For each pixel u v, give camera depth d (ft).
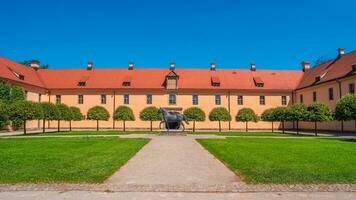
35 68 190.08
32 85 162.20
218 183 31.17
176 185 30.19
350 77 128.26
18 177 32.89
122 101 178.29
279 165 40.73
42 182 30.91
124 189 28.63
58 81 182.80
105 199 25.48
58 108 131.64
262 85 181.78
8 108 109.40
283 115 132.57
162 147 65.26
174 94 178.09
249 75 188.75
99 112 158.10
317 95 157.58
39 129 166.09
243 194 27.04
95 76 185.68
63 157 48.19
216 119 155.74
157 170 38.37
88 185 29.89
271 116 146.92
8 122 126.93
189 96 178.29
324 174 34.58
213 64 192.13
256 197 26.09
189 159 47.78
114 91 178.09
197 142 77.71
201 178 33.65
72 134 111.55
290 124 181.37
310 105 112.47
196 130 166.61
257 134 117.39
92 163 42.34
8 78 141.18
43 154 51.78
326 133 129.80
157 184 30.66
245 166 39.96
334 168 38.47
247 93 180.04
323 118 109.19
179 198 25.75
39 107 114.32
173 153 55.11
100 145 67.56
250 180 31.94
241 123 178.70
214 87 178.50
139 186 29.73
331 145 68.95
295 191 27.96
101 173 35.22
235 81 183.73
